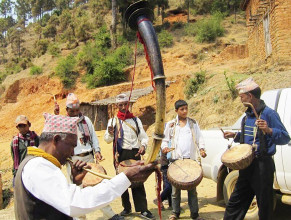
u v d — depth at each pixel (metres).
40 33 85.88
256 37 20.31
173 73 30.80
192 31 40.19
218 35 38.62
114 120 5.79
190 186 4.79
